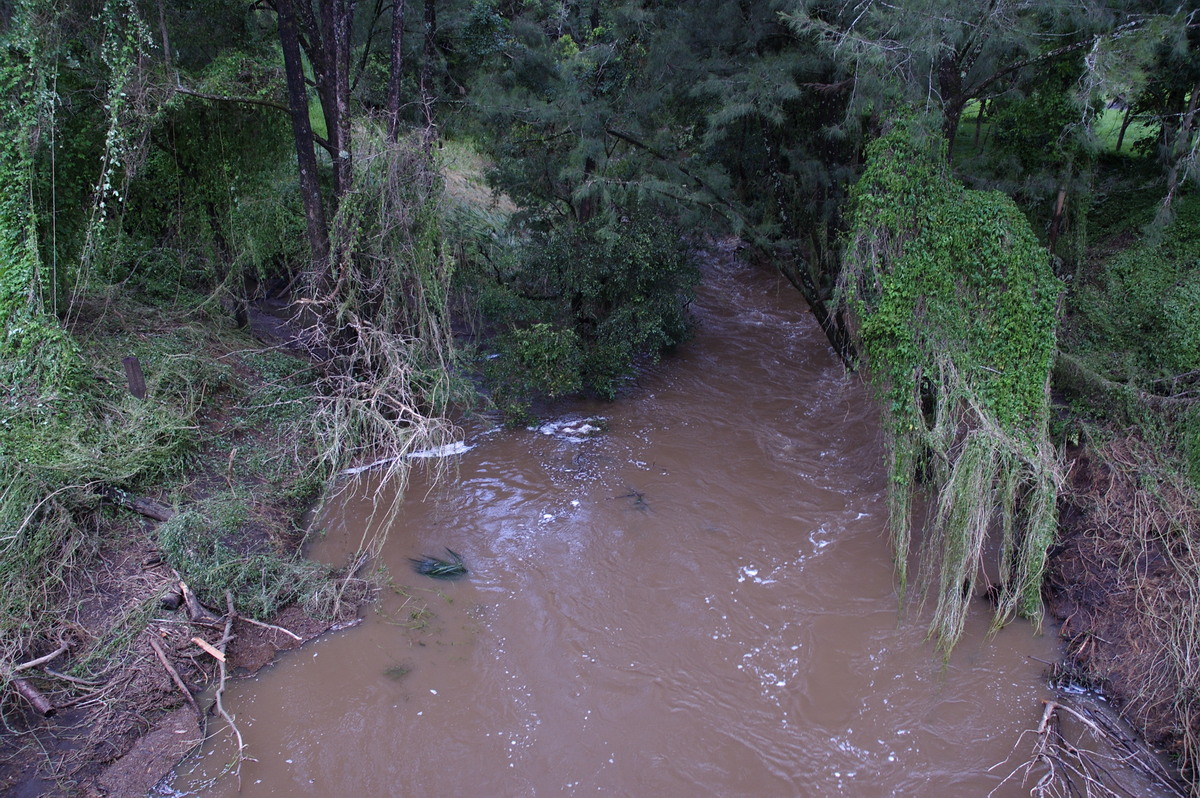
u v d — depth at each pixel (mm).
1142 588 9398
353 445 13125
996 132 15773
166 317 14750
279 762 7887
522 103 15875
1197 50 12188
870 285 10508
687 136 16672
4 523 9008
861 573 10844
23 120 11414
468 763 7988
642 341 16094
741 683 9047
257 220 16062
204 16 14789
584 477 13219
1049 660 9375
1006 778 7883
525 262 16641
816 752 8180
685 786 7793
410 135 13945
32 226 11414
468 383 14789
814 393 16406
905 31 10914
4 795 7168
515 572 10852
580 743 8258
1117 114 17562
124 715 8094
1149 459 10648
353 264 13141
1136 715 8484
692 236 17031
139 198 15477
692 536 11625
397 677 9008
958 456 9602
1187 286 12430
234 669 8961
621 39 16359
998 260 9961
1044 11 11148
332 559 10945
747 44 14586
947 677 9125
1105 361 12367
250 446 12523
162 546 9648
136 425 11133
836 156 14242
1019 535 10320
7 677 7914
